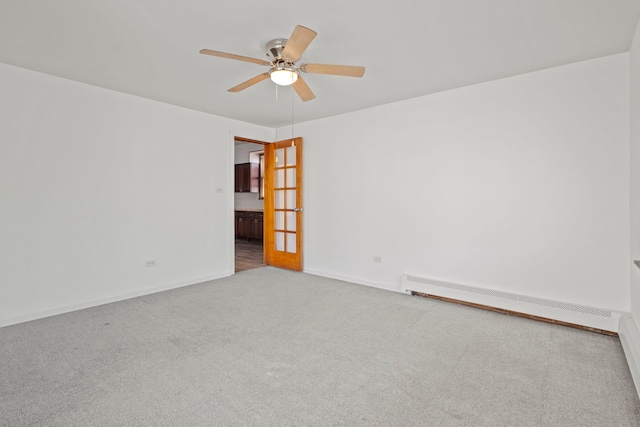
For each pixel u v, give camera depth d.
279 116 4.53
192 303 3.46
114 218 3.53
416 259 3.78
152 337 2.61
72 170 3.23
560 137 2.87
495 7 1.97
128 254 3.65
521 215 3.08
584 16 2.08
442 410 1.72
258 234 7.64
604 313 2.67
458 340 2.57
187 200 4.18
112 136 3.49
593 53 2.61
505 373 2.09
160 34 2.28
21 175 2.93
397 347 2.45
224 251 4.62
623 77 2.59
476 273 3.35
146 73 3.00
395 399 1.82
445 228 3.54
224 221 4.60
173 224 4.04
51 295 3.12
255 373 2.08
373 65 2.81
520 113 3.05
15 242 2.91
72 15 2.04
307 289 4.00
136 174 3.70
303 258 4.95
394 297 3.68
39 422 1.62
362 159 4.21
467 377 2.04
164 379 2.01
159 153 3.89
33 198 3.00
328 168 4.58
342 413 1.70
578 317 2.76
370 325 2.87
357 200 4.28
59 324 2.87
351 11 2.00
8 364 2.18
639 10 2.01
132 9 1.97
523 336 2.64
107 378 2.01
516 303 3.06
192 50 2.53
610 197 2.67
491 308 3.24
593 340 2.56
